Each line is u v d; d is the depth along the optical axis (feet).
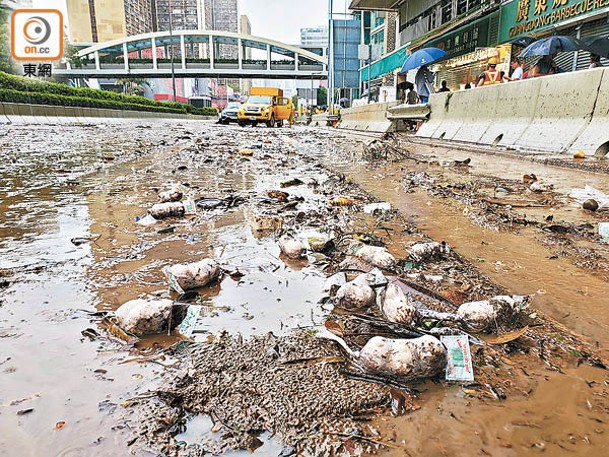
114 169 17.57
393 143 29.45
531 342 4.80
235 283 6.18
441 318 5.17
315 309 5.41
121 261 7.00
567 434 3.44
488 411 3.68
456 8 60.13
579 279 6.64
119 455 3.11
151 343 4.61
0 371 4.07
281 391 3.84
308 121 151.84
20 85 58.08
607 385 4.07
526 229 9.44
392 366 4.01
